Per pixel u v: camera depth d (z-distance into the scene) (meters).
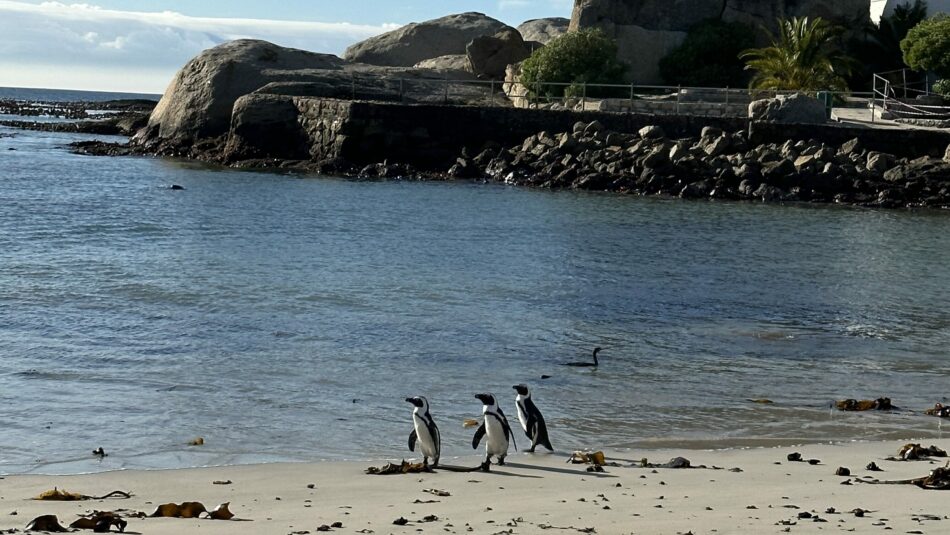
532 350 18.11
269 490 10.05
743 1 66.75
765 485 10.22
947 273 28.42
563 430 13.18
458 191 46.66
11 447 11.87
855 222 39.59
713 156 50.28
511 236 33.38
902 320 21.95
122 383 15.08
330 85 61.88
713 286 25.52
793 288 25.58
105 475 10.69
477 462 11.54
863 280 26.98
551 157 51.78
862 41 68.25
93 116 113.62
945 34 58.56
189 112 63.84
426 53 84.88
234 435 12.59
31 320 19.50
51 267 25.66
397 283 24.47
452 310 21.47
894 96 59.59
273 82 62.09
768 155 49.22
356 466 11.27
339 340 18.42
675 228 36.34
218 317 20.12
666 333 20.00
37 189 43.94
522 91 61.94
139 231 32.69
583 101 56.28
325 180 50.28
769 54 60.69
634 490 10.01
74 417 13.21
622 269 27.66
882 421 13.98
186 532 8.22
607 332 19.89
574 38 61.22
